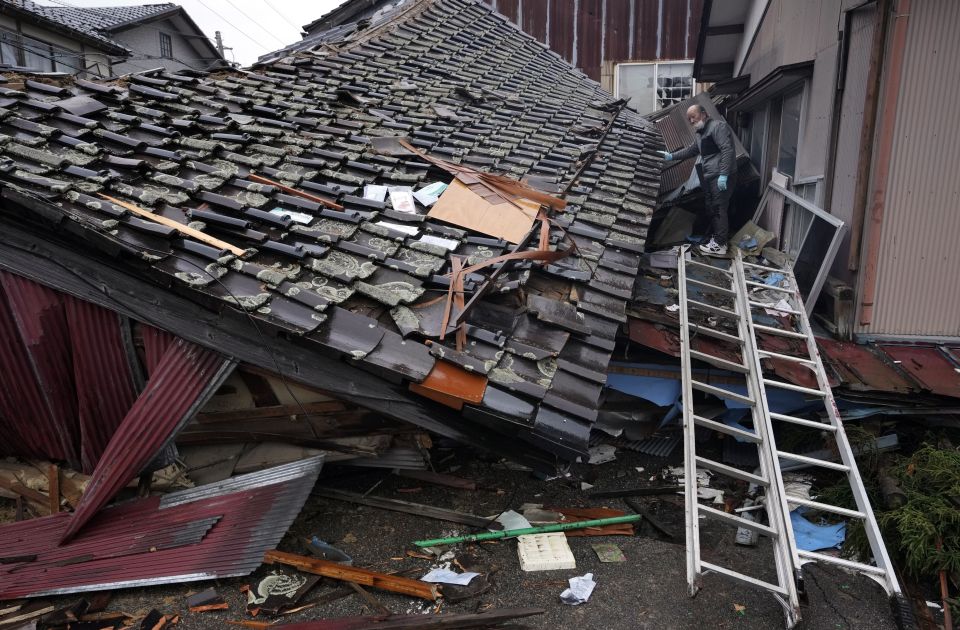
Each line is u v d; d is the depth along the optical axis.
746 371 5.21
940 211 5.80
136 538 3.88
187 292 3.74
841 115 6.53
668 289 6.31
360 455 4.54
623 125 9.48
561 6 15.04
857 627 3.70
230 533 3.85
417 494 4.85
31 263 3.86
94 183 4.07
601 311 4.72
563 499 5.00
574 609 3.66
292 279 3.94
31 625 3.35
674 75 15.04
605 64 15.21
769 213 8.59
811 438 5.55
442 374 3.71
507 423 3.71
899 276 5.91
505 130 7.47
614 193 6.74
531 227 5.07
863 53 6.05
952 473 4.46
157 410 3.95
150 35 18.44
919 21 5.50
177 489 4.32
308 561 3.84
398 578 3.79
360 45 8.89
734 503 5.02
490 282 4.16
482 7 11.98
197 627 3.42
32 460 4.38
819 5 7.25
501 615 3.44
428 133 6.53
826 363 5.64
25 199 3.65
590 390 3.99
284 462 4.54
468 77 9.09
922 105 5.63
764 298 6.50
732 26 11.39
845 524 4.65
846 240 6.25
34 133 4.45
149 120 5.25
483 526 4.41
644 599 3.78
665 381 5.79
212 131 5.36
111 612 3.48
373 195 5.13
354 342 3.68
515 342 4.17
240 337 3.83
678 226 8.92
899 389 5.37
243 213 4.35
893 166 5.75
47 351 3.97
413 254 4.52
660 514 4.89
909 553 4.09
